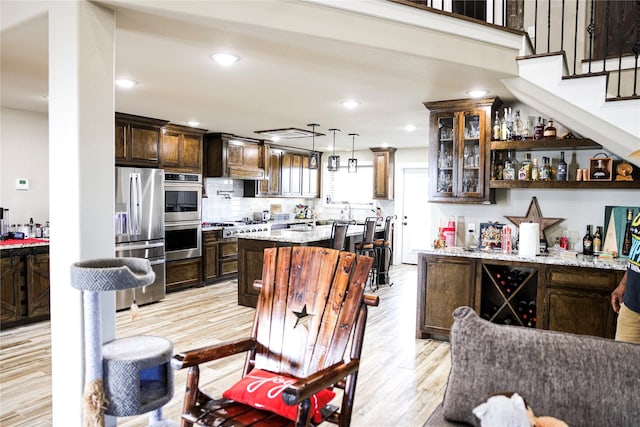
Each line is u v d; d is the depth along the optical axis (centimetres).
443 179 439
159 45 274
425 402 284
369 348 388
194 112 500
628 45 394
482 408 134
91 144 209
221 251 661
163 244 545
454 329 152
